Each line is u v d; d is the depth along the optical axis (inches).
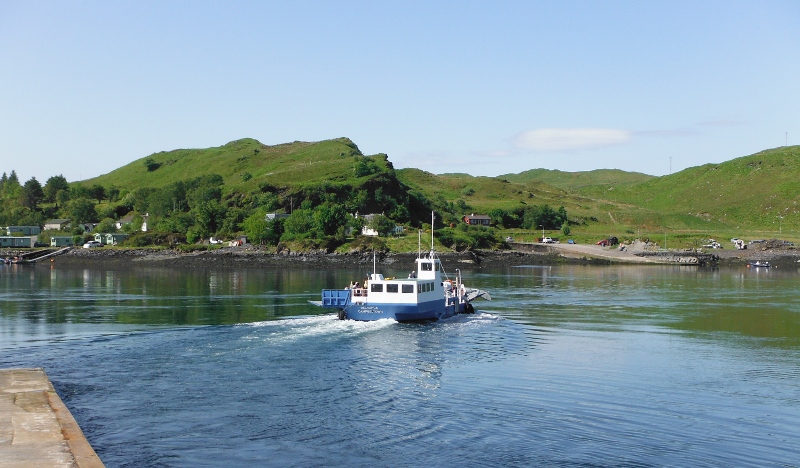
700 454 1614.2
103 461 1508.4
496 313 3914.9
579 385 2175.2
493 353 2652.6
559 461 1550.2
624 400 2015.3
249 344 2682.1
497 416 1845.5
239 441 1638.8
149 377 2180.1
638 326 3442.4
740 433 1754.4
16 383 1796.3
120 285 5890.8
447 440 1663.4
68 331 3063.5
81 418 1781.5
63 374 2207.2
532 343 2893.7
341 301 3319.4
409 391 2071.9
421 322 3316.9
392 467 1501.0
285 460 1531.7
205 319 3474.4
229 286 5777.6
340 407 1903.3
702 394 2095.2
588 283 6437.0
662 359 2600.9
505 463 1531.7
